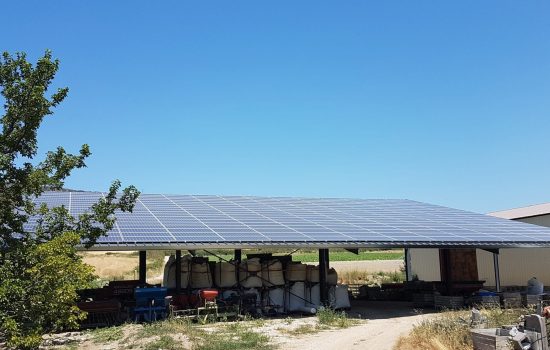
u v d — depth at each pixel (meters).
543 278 27.88
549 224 29.48
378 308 22.38
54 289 10.59
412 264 35.22
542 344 10.64
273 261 20.23
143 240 16.03
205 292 17.66
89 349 12.27
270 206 24.98
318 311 18.84
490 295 21.19
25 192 12.34
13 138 11.70
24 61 11.75
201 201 24.70
